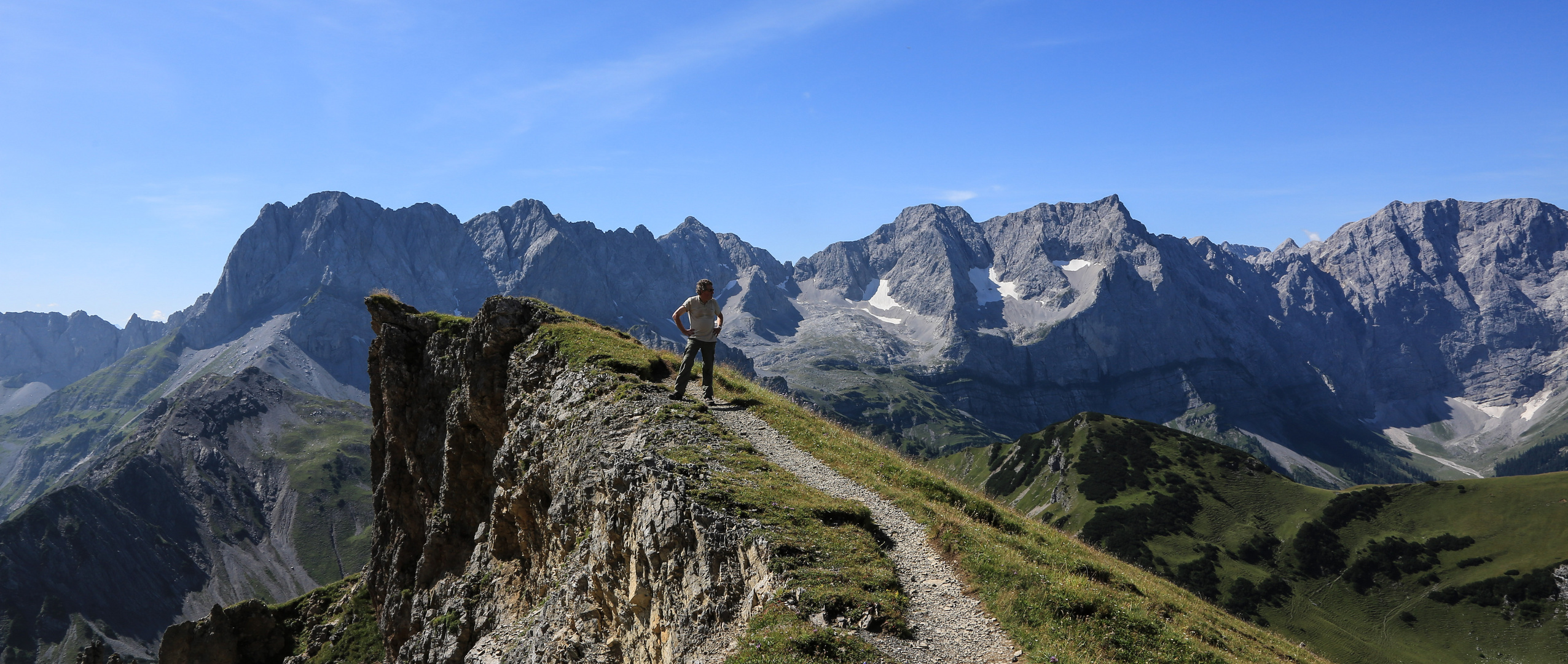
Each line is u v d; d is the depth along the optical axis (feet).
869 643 55.67
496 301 156.66
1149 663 57.06
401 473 199.52
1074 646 57.36
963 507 88.99
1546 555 513.04
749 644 56.03
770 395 121.70
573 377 123.75
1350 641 492.95
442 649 141.49
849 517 73.31
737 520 70.38
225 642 224.12
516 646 106.01
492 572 142.82
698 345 108.27
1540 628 469.98
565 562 101.96
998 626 60.13
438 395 187.93
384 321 200.85
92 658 292.40
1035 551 75.97
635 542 82.89
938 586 65.57
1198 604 93.81
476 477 165.99
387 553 210.79
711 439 92.17
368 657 204.13
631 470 87.92
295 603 239.71
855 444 103.81
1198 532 620.08
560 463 112.98
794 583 61.36
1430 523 586.04
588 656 88.58
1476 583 513.86
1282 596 540.93
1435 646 485.97
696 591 70.13
